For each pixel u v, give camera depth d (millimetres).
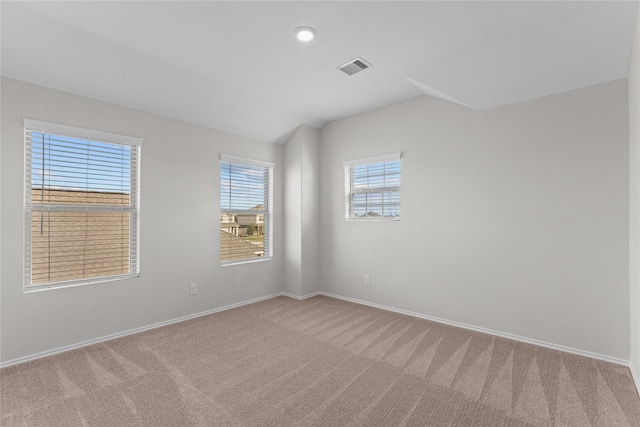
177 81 3010
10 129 2430
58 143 2693
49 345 2594
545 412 1847
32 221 2572
